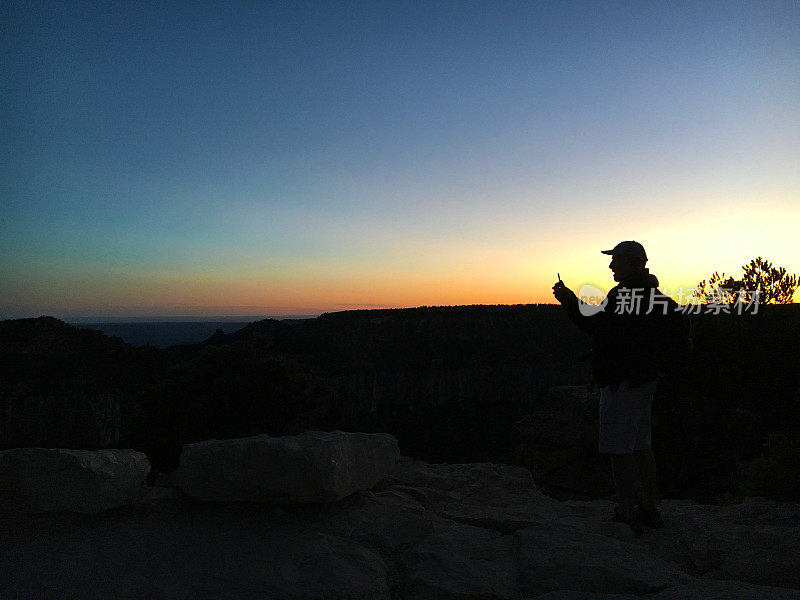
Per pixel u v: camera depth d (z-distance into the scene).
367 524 3.49
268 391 16.19
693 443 16.25
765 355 15.11
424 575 2.93
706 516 4.21
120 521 3.40
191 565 2.84
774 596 2.48
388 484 5.45
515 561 3.14
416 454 58.12
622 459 3.62
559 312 82.75
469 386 75.12
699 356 15.83
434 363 75.31
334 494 3.52
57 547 2.99
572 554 3.10
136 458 3.87
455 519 4.09
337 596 2.61
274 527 3.35
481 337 79.12
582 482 19.88
